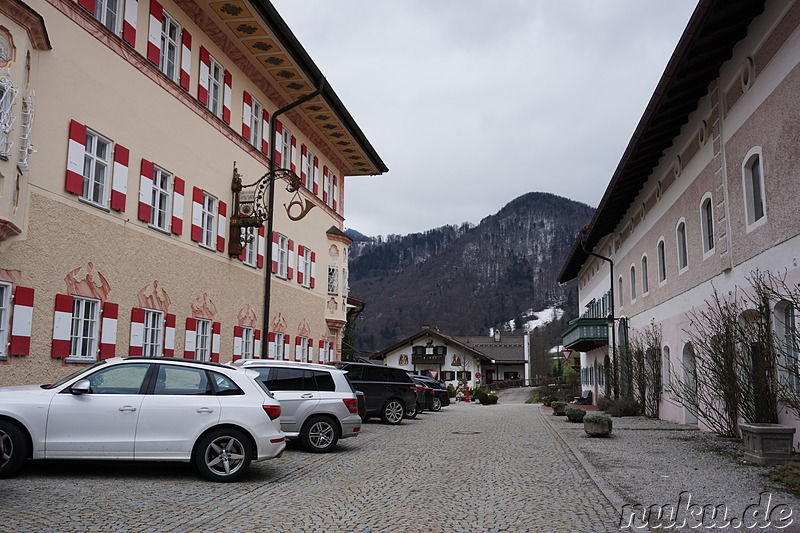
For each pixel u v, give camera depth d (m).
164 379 9.59
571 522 7.44
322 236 30.70
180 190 18.05
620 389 30.77
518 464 12.16
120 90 15.34
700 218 17.86
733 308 15.01
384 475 10.70
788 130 12.07
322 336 30.62
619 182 23.69
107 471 9.90
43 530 6.49
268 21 19.94
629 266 29.22
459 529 7.08
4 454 8.81
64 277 13.31
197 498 8.31
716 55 15.09
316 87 24.47
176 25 18.14
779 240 12.59
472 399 59.16
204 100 19.45
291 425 13.45
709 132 16.89
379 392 21.80
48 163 12.89
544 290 191.75
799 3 11.52
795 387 12.66
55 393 9.16
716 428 17.14
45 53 12.82
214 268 20.16
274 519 7.38
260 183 23.50
